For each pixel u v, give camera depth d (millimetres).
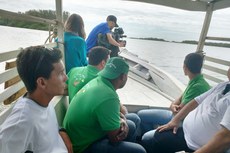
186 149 1881
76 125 1693
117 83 1762
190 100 2164
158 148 1965
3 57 1299
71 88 2133
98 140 1743
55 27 2516
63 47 2570
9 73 1393
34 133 1056
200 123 1705
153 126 2480
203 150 1267
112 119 1602
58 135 1374
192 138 1775
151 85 4398
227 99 1564
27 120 1019
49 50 1130
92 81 1795
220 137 1240
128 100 3289
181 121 2111
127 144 1709
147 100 3367
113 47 3969
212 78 3143
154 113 2498
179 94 3416
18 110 1039
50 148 1189
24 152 1025
